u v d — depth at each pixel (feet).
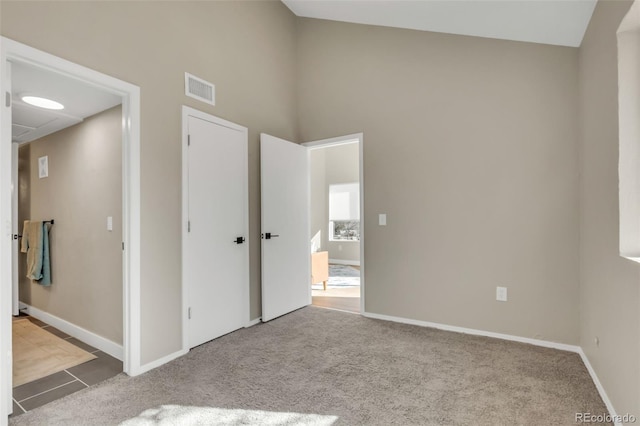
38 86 7.54
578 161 8.78
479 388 6.98
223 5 10.31
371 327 10.84
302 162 13.30
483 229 10.06
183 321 8.80
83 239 9.81
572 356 8.53
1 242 5.85
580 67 8.54
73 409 6.33
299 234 13.08
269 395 6.77
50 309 11.14
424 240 10.96
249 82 11.27
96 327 9.36
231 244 10.48
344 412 6.18
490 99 9.94
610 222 6.21
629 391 5.21
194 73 9.30
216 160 9.96
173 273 8.59
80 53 6.77
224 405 6.43
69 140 10.41
